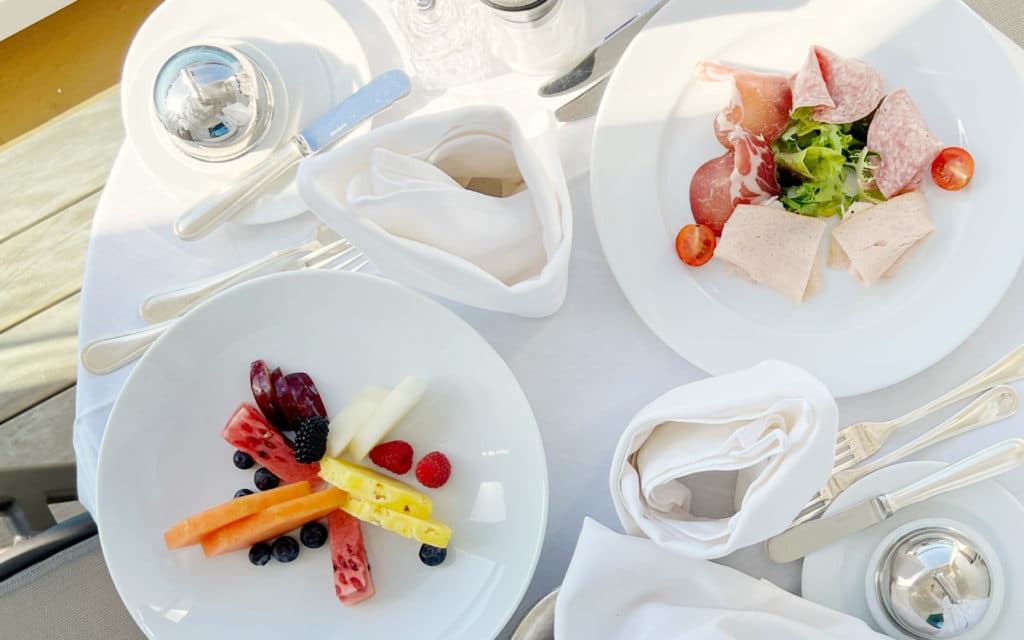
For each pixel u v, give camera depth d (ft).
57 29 7.51
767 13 3.63
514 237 3.34
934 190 3.66
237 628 3.59
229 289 3.53
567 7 3.63
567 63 3.82
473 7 3.71
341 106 3.77
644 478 3.20
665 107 3.71
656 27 3.65
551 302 3.55
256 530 3.49
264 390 3.62
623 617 3.29
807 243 3.61
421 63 3.84
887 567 3.42
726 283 3.69
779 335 3.62
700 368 3.59
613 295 3.74
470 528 3.58
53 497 5.20
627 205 3.69
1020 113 3.52
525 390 3.73
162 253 3.89
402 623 3.56
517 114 3.84
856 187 3.80
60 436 7.05
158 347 3.57
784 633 3.15
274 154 3.83
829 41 3.66
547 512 3.44
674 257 3.70
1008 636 3.34
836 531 3.43
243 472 3.73
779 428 2.91
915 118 3.57
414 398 3.56
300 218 3.86
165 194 3.91
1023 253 3.50
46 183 7.30
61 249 7.23
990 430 3.53
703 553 3.06
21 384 7.07
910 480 3.42
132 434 3.60
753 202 3.71
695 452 3.03
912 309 3.59
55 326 7.13
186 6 3.89
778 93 3.61
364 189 3.29
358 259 3.85
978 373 3.59
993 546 3.39
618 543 3.25
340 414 3.65
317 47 3.86
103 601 4.88
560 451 3.70
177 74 3.73
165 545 3.63
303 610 3.61
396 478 3.67
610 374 3.71
